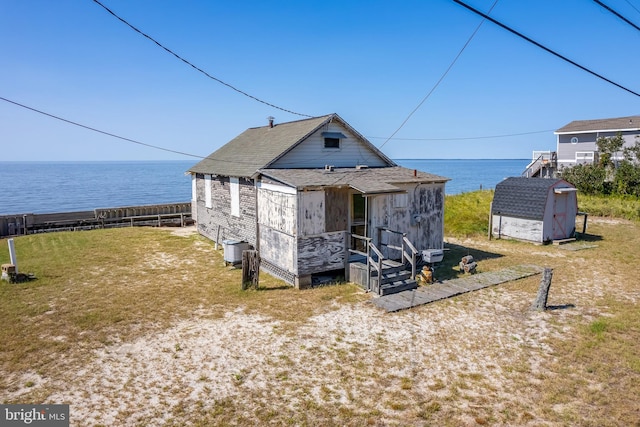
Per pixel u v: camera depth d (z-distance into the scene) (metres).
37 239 20.22
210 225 20.38
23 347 8.36
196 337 8.90
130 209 26.42
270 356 8.04
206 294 11.81
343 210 13.29
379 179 13.98
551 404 6.50
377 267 11.86
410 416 6.16
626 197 32.12
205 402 6.50
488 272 14.17
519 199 20.02
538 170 42.72
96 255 16.75
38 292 11.87
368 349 8.36
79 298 11.37
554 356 8.08
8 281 12.71
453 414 6.23
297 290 12.23
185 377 7.25
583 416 6.18
